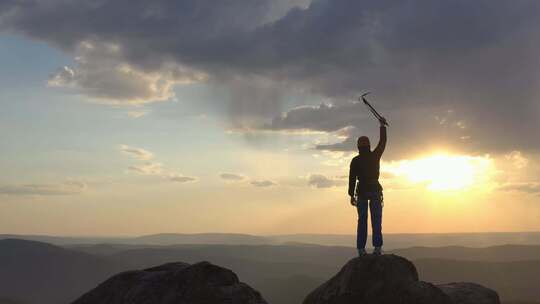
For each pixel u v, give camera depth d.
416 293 12.45
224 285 12.16
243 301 11.70
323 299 13.26
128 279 12.69
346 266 13.55
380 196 13.65
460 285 14.58
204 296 11.70
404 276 12.85
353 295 12.80
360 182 13.72
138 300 11.89
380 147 13.80
